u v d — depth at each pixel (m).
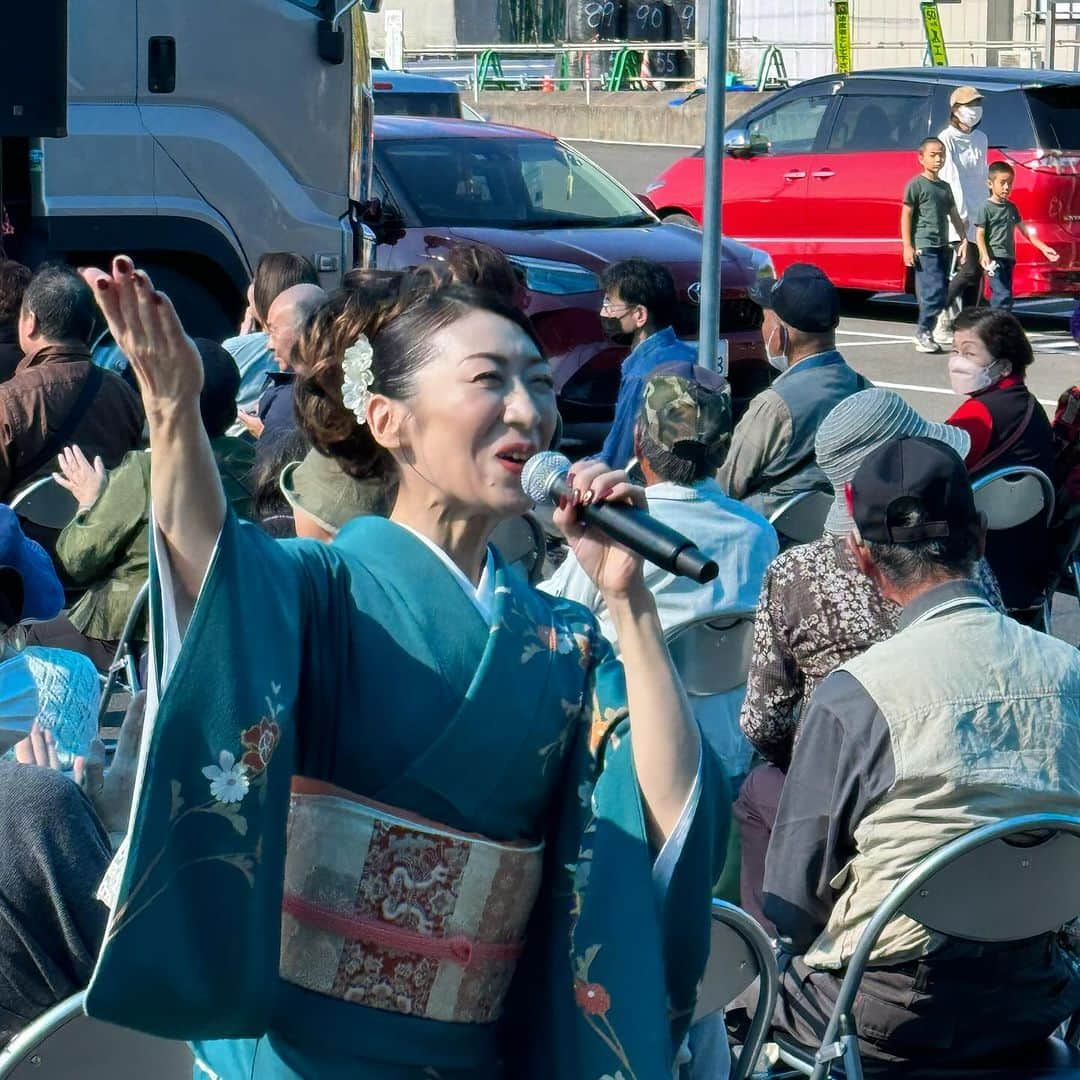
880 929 3.15
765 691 4.13
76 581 5.45
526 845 2.13
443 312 2.12
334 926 2.06
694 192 16.98
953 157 14.55
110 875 2.00
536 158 12.02
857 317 16.70
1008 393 6.27
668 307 7.19
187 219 9.60
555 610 2.22
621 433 7.18
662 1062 2.06
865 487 3.33
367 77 10.30
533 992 2.18
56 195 9.28
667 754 2.11
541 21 38.69
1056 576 6.54
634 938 2.09
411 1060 2.09
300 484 3.29
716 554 4.60
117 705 6.18
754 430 6.50
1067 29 29.23
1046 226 14.95
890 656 3.26
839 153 16.06
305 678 2.04
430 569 2.10
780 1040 3.48
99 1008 1.89
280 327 5.96
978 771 3.17
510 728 2.08
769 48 30.62
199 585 1.93
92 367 6.11
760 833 4.16
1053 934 3.35
